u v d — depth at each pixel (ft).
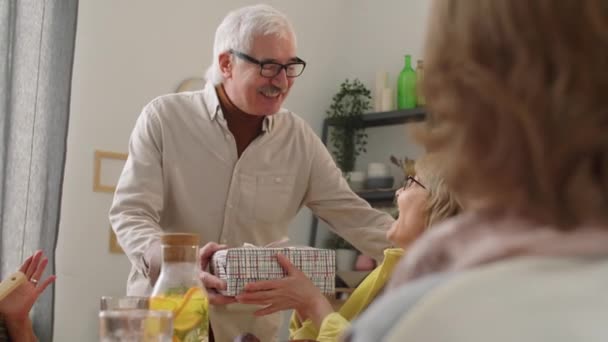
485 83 1.73
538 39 1.71
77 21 13.17
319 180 9.07
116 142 13.66
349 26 16.97
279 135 8.85
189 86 14.62
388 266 6.54
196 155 8.53
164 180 8.47
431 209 6.15
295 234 16.01
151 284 7.29
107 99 13.61
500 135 1.74
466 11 1.80
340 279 15.46
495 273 1.65
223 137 8.58
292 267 6.04
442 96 1.85
